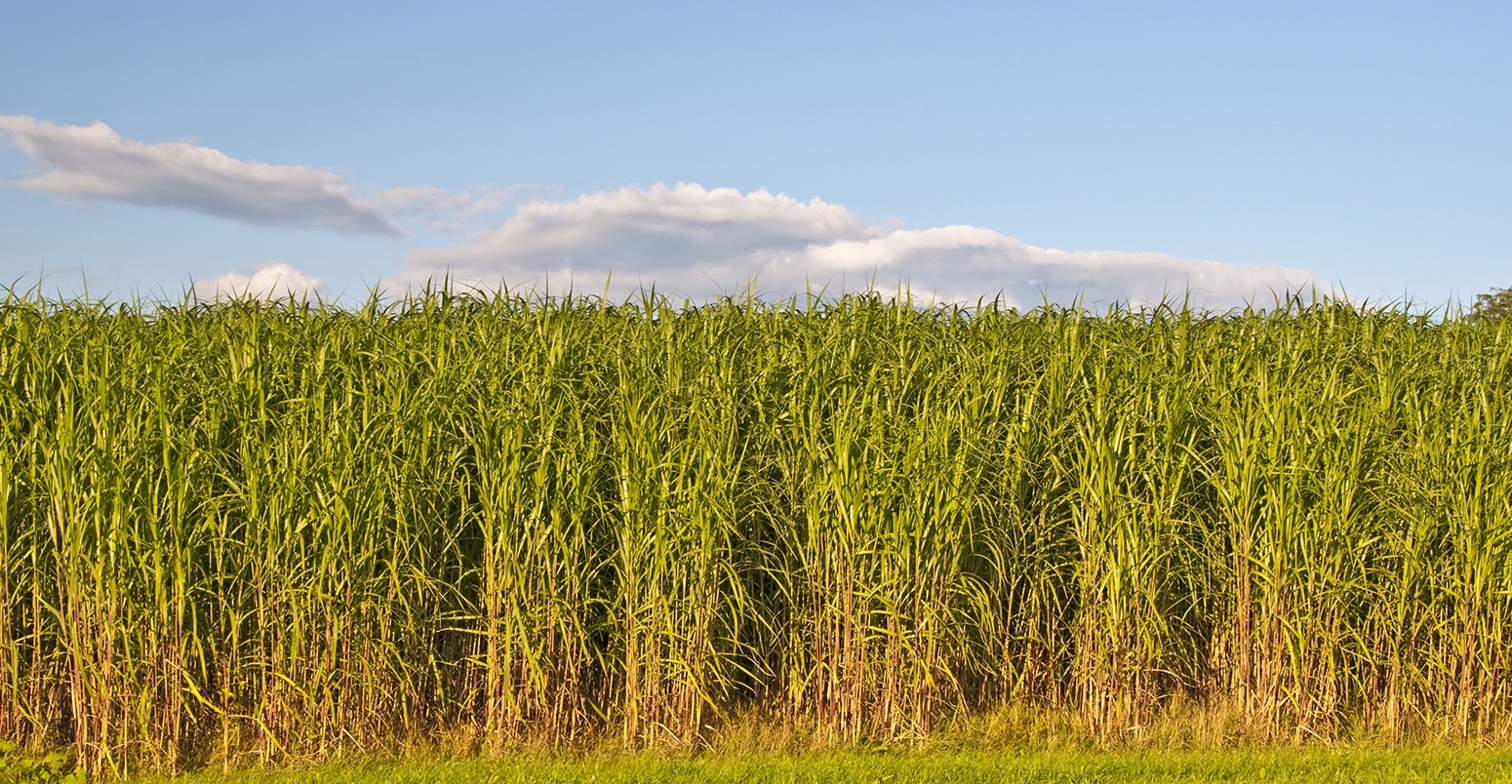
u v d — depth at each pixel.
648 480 7.07
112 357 7.34
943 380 7.91
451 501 7.18
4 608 6.62
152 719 6.66
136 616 6.60
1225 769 6.98
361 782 6.46
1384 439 7.85
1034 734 7.49
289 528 6.70
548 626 6.99
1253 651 7.70
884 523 7.27
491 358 7.51
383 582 6.95
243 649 6.85
